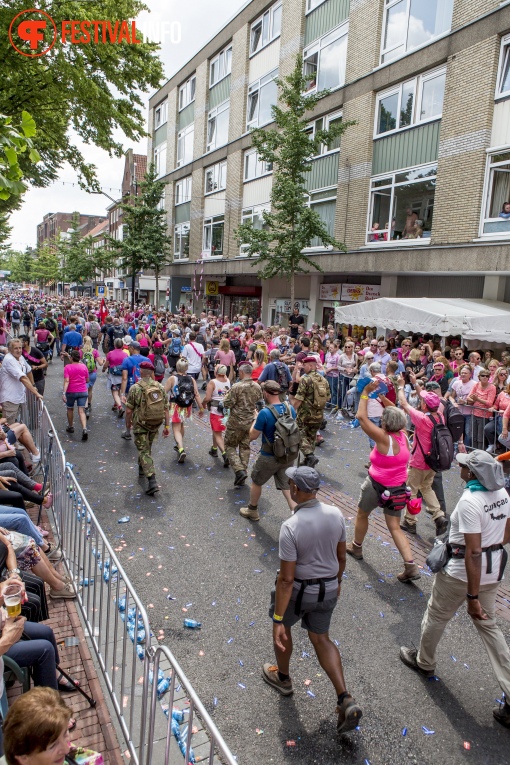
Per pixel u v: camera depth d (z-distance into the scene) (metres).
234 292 27.41
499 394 9.11
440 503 6.35
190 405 8.64
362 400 5.12
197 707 2.20
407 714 3.52
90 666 3.66
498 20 12.60
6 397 7.95
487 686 3.84
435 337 15.83
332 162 18.73
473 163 13.38
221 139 27.84
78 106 12.55
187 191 32.25
